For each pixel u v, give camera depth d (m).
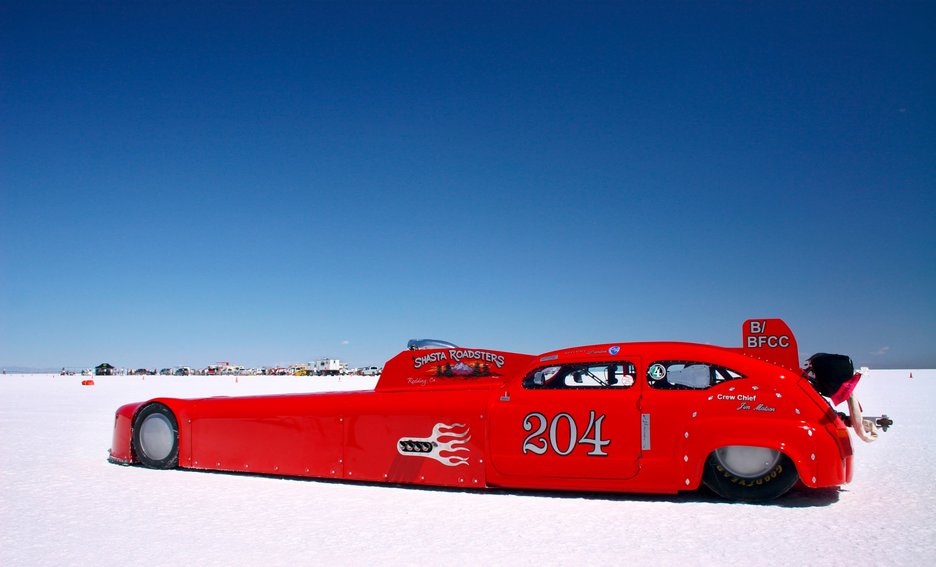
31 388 36.62
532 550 4.41
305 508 5.70
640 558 4.22
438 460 6.50
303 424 7.09
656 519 5.23
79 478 7.17
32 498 6.14
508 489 6.49
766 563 4.11
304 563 4.16
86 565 4.17
